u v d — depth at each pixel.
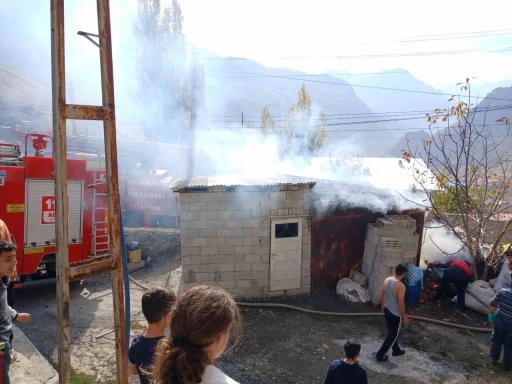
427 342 6.88
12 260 3.61
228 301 1.58
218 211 8.28
